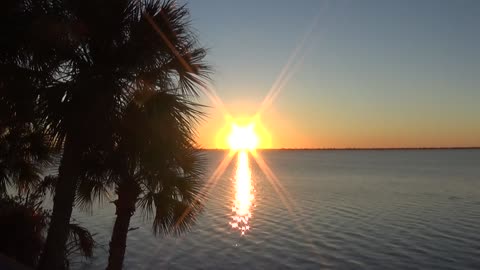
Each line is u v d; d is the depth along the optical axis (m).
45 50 5.76
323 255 20.52
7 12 5.65
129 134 5.92
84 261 16.28
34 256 8.98
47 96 5.59
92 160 6.12
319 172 90.75
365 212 33.84
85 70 5.89
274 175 81.44
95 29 5.98
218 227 26.78
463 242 22.81
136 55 5.98
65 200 6.18
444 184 59.41
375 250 21.38
